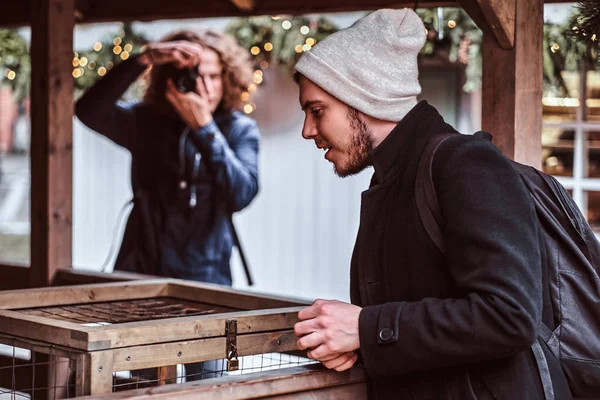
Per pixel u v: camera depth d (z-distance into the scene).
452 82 6.01
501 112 2.60
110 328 1.71
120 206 7.28
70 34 4.02
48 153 3.96
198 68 4.09
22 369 3.68
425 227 1.64
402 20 1.81
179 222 4.17
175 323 1.79
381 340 1.59
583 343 1.74
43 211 3.99
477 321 1.51
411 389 1.70
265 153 6.71
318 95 1.77
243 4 3.99
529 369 1.65
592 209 5.16
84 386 1.67
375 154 1.75
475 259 1.54
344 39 1.76
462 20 4.53
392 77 1.74
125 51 5.62
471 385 1.64
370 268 1.76
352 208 6.52
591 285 1.77
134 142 4.26
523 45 2.57
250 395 1.65
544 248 1.76
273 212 6.72
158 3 4.21
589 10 2.91
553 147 5.16
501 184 1.58
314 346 1.65
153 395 1.54
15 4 4.36
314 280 6.61
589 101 5.05
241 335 1.89
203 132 4.05
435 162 1.64
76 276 3.87
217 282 4.19
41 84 3.97
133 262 4.22
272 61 5.40
